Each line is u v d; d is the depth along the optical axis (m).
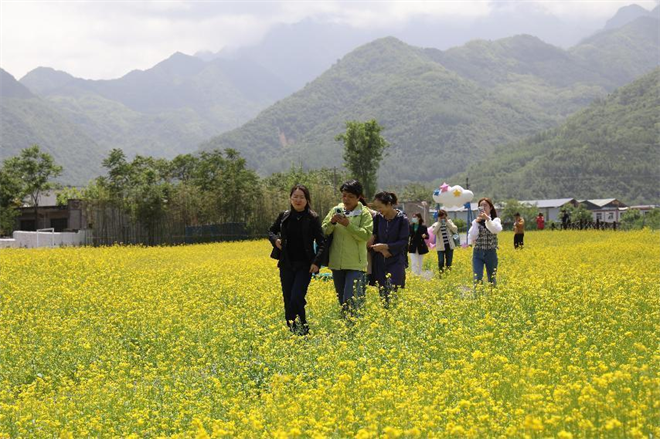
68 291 14.33
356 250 10.68
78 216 57.19
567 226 61.09
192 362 8.88
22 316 12.04
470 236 13.77
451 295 12.27
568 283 13.37
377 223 11.73
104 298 13.77
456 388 6.58
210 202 54.47
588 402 5.65
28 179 73.06
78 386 8.07
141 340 10.12
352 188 10.55
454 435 5.38
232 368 8.22
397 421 5.68
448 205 37.94
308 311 11.55
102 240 48.53
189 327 10.47
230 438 5.75
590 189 190.38
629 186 188.38
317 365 7.84
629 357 7.57
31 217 66.44
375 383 6.62
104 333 10.62
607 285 12.69
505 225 90.38
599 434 5.18
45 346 9.65
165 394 7.27
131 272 19.27
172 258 27.33
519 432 5.23
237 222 56.28
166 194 52.41
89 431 6.36
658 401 5.59
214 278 16.86
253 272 18.39
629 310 10.30
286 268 10.36
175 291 14.55
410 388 6.73
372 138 73.69
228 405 6.74
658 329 9.05
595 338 8.72
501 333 8.77
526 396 5.88
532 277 14.16
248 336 9.89
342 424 5.68
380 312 10.16
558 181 197.38
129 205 50.06
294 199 10.23
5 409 6.85
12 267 20.12
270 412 6.27
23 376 8.65
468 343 8.52
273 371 7.89
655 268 16.98
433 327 9.33
